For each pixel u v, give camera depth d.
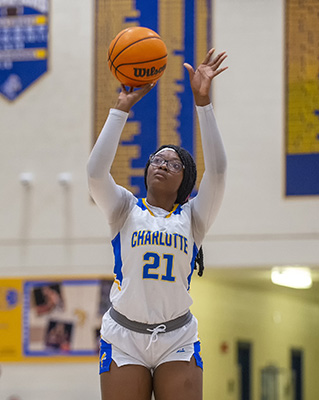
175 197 6.04
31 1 19.48
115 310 5.84
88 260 18.64
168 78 18.47
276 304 25.08
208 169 5.85
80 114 19.08
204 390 20.45
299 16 18.30
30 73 19.34
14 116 19.33
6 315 18.78
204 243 18.12
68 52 19.27
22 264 18.88
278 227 17.88
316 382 27.66
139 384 5.62
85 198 18.84
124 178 18.36
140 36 6.09
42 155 19.12
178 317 5.76
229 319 22.20
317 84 18.08
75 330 18.48
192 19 18.62
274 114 18.19
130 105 5.82
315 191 17.83
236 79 18.44
